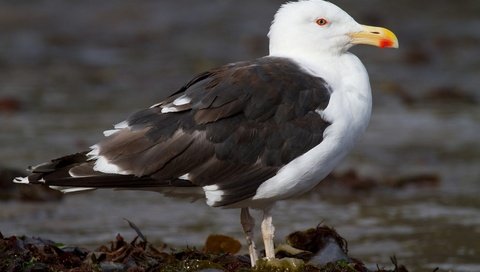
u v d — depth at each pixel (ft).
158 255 35.29
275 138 33.14
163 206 52.29
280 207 52.47
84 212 50.80
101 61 94.38
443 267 41.91
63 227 47.55
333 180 56.95
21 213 50.34
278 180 33.19
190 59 95.25
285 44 36.78
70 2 112.37
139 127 32.91
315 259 35.17
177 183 32.60
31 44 99.19
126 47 100.07
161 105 33.71
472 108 77.05
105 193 55.16
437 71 92.02
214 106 33.01
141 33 104.42
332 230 37.22
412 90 83.87
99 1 112.88
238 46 100.01
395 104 78.33
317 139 33.42
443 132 69.26
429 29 107.24
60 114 73.36
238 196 33.01
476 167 60.44
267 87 33.58
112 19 108.37
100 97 80.18
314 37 36.42
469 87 85.25
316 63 35.99
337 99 34.14
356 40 36.73
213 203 33.06
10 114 73.26
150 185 32.50
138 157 32.37
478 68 93.30
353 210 51.88
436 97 80.28
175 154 32.48
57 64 92.68
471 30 106.83
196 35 104.22
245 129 33.01
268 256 34.27
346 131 34.01
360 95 35.14
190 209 51.67
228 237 39.17
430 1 115.65
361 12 111.14
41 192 53.42
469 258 43.14
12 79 85.87
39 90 82.12
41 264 33.45
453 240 45.93
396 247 44.88
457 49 100.63
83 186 31.99
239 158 32.91
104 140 32.86
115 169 32.19
